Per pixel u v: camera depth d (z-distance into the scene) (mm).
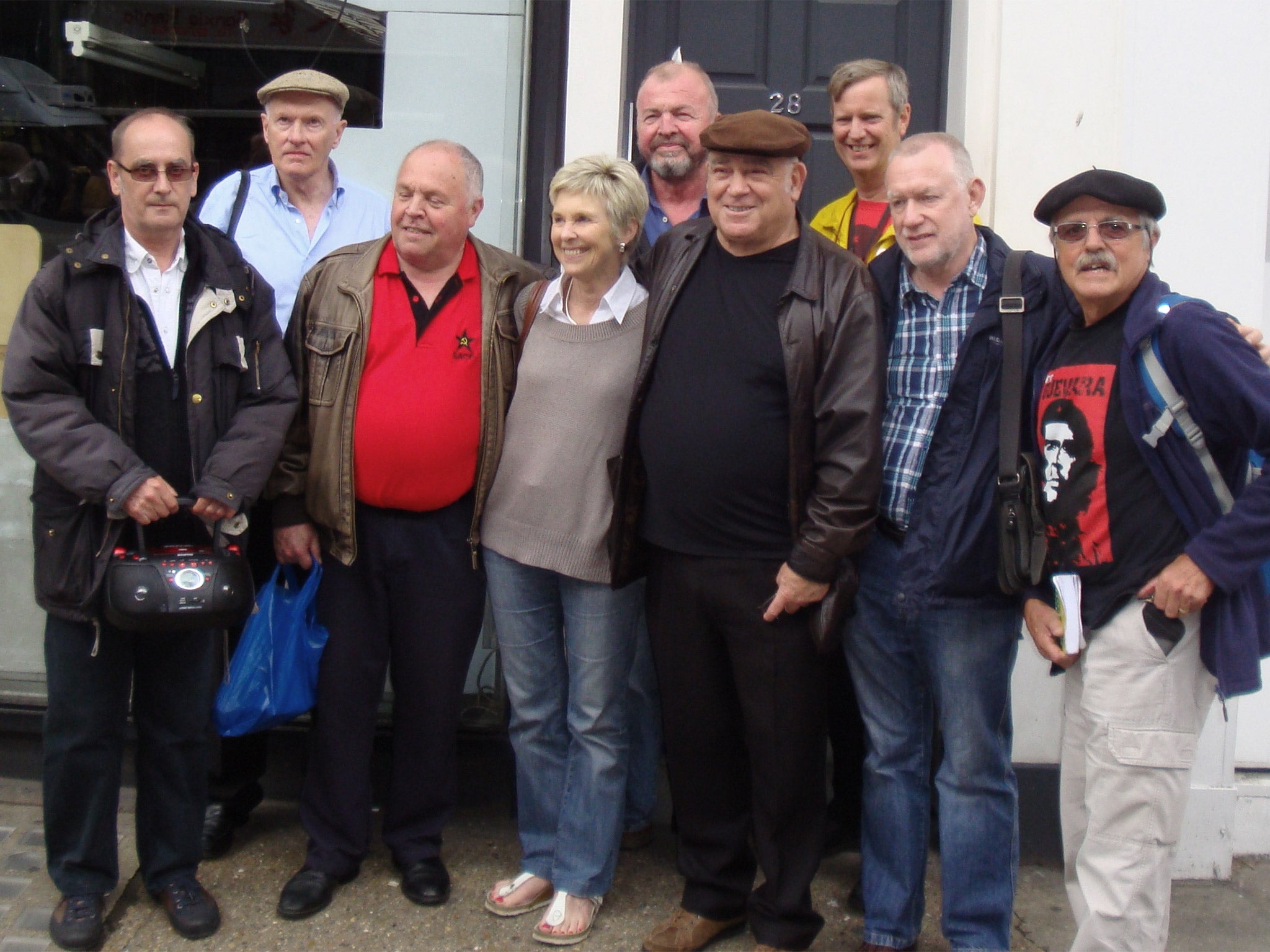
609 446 2646
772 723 2539
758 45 3471
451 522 2838
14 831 3191
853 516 2371
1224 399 2070
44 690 3535
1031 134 3129
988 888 2525
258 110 3479
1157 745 2154
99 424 2459
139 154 2422
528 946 2742
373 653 2891
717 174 2434
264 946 2697
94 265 2484
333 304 2768
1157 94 3074
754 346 2436
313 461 2789
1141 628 2166
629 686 3113
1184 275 3119
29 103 3500
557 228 2574
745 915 2775
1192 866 3199
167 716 2670
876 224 3002
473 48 3420
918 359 2475
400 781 2957
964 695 2469
